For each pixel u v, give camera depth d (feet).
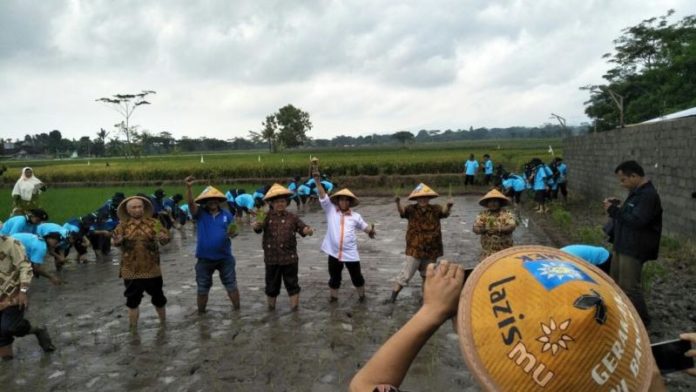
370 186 92.43
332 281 24.94
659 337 18.43
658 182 39.40
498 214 23.00
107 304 26.35
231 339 20.65
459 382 16.19
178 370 17.89
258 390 16.19
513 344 3.12
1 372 18.10
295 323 22.29
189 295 27.40
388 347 3.93
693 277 26.08
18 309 18.86
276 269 23.97
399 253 36.88
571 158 75.46
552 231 42.57
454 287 4.04
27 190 47.09
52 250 33.45
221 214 24.08
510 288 3.34
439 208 24.97
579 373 2.95
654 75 115.24
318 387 16.25
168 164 117.29
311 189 66.54
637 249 18.51
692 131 33.06
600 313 3.04
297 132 347.56
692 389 14.71
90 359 19.12
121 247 21.98
